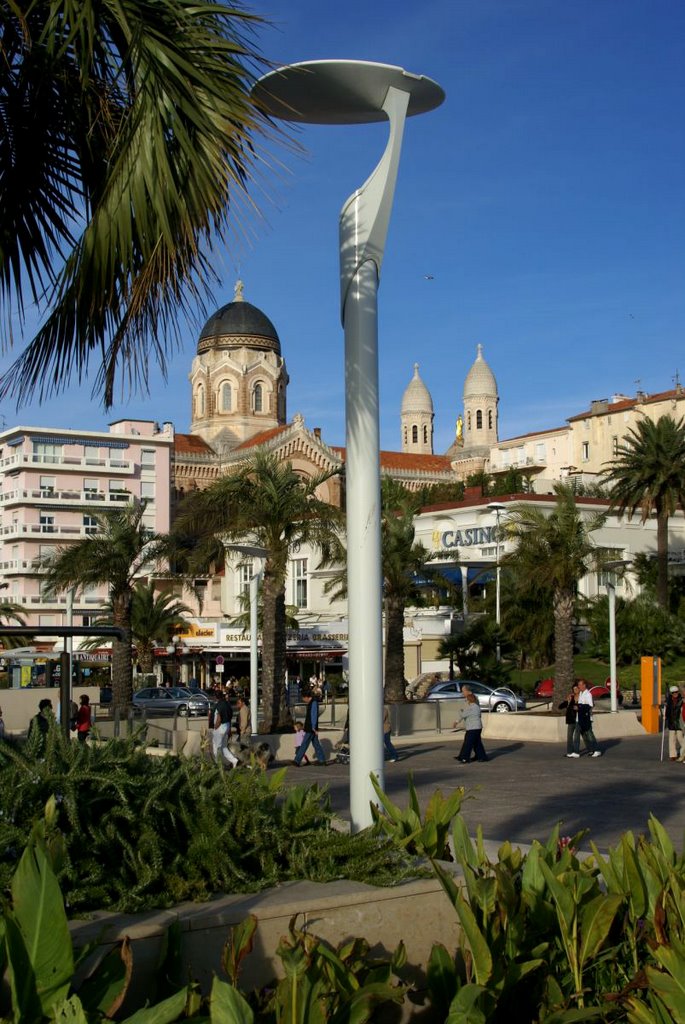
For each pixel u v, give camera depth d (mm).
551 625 51844
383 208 7145
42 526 80938
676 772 22797
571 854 6168
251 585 35000
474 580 63344
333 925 5250
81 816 5383
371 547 7137
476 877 5609
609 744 30547
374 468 7160
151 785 5891
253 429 115688
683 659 53562
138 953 4676
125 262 5602
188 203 5531
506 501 67188
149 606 57938
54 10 5531
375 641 7109
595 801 18031
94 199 6824
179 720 30391
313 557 72500
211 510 32750
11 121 6797
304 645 60375
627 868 5832
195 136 5551
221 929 4918
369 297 7195
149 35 5504
